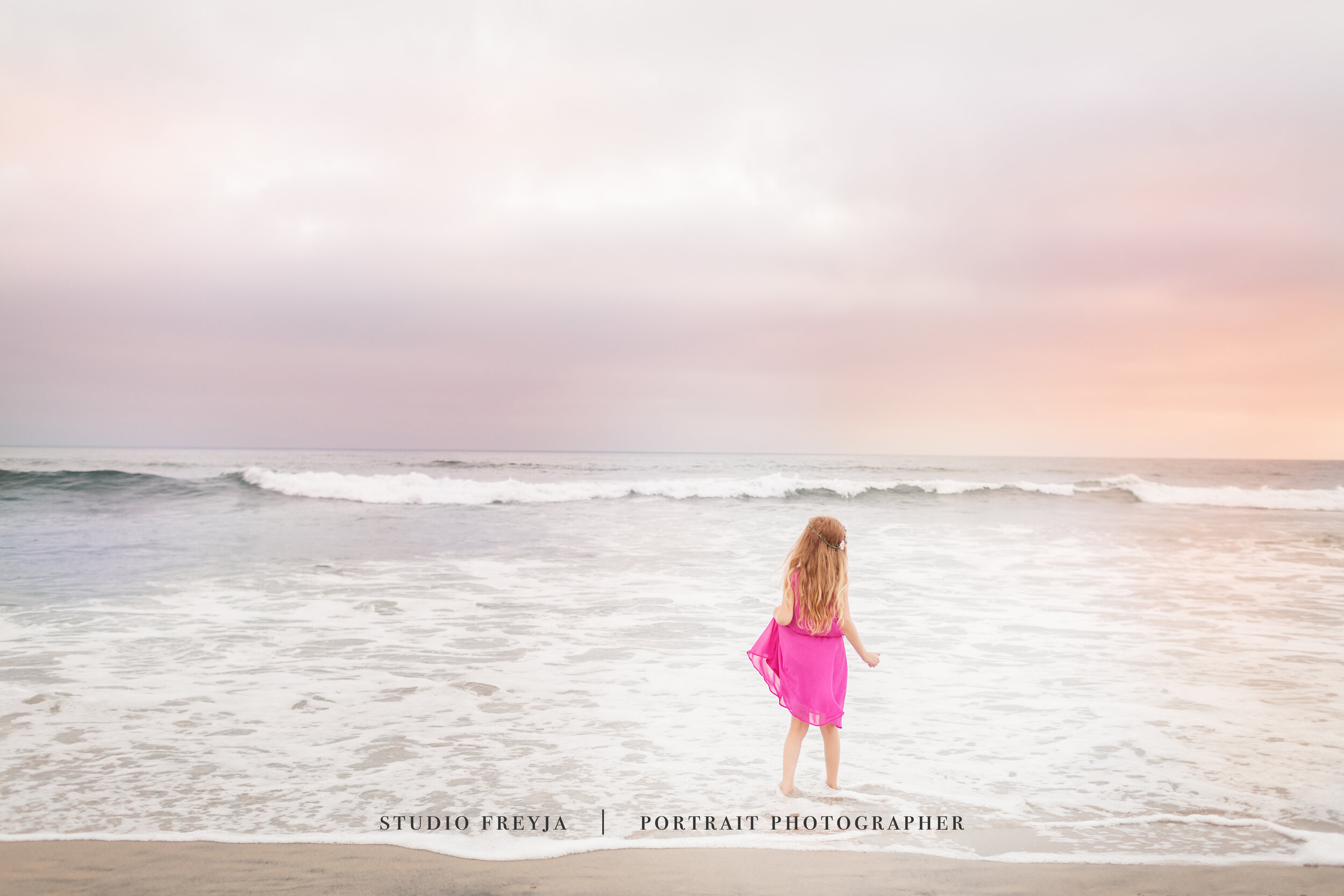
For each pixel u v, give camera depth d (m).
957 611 9.19
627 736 5.06
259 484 23.83
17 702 5.60
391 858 3.33
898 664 6.93
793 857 3.38
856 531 17.06
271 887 3.03
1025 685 6.30
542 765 4.53
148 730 5.06
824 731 4.23
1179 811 3.94
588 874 3.19
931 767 4.56
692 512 20.70
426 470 42.53
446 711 5.55
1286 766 4.57
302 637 7.69
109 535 14.89
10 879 3.05
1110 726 5.29
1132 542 15.73
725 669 6.74
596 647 7.44
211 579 10.74
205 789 4.12
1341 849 3.45
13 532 15.32
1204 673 6.65
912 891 3.05
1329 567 12.73
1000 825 3.74
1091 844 3.54
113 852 3.33
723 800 4.05
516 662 6.90
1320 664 6.96
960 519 19.92
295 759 4.58
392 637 7.73
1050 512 22.23
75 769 4.38
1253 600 9.94
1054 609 9.30
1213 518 21.17
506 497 23.42
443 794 4.10
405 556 12.92
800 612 4.32
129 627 8.06
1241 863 3.34
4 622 8.20
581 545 14.40
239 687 6.05
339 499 22.20
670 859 3.35
